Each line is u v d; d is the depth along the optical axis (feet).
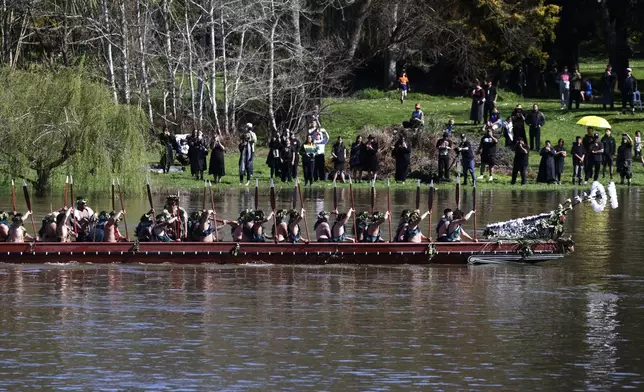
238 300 340.59
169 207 410.93
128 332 298.35
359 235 417.08
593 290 359.87
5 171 631.97
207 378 256.32
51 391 246.06
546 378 258.37
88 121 622.13
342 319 315.37
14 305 330.34
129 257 397.80
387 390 248.73
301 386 250.98
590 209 607.78
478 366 267.80
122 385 250.78
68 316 316.40
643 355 278.67
